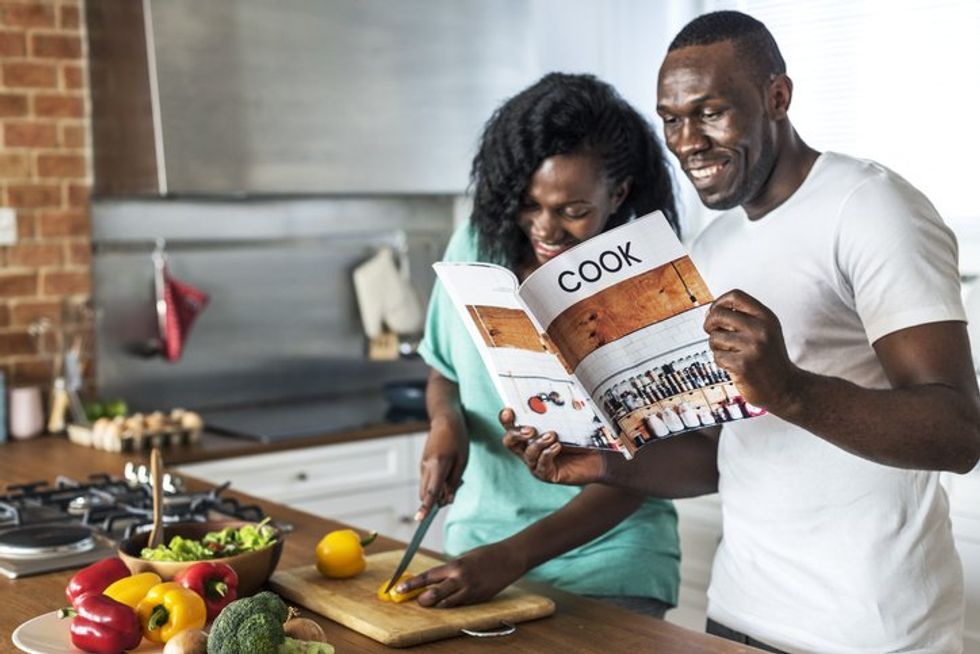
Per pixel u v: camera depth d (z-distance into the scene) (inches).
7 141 134.6
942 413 58.0
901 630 65.7
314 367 161.6
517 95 76.1
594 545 79.9
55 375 138.6
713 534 130.0
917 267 61.6
